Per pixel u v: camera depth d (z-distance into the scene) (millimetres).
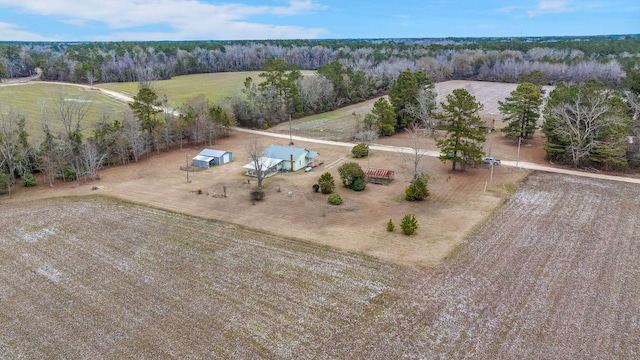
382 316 25672
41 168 51906
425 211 41531
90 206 43844
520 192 46219
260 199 44906
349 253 33281
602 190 46281
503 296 27422
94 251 34156
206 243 35375
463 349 22906
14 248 34750
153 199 45625
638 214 39781
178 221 39844
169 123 68000
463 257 32406
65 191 48375
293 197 45719
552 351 22609
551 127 58969
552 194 45375
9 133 52969
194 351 22984
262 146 65375
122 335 24328
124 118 63500
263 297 27719
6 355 22906
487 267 30891
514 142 67812
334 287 28734
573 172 52750
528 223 38250
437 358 22312
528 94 63750
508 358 22219
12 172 49094
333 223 39031
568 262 31438
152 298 27781
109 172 56031
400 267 31094
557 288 28156
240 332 24438
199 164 58062
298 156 55219
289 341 23688
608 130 52125
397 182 50312
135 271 31094
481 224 38188
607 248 33469
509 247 33844
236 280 29750
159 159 62000
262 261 32312
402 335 24016
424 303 26844
